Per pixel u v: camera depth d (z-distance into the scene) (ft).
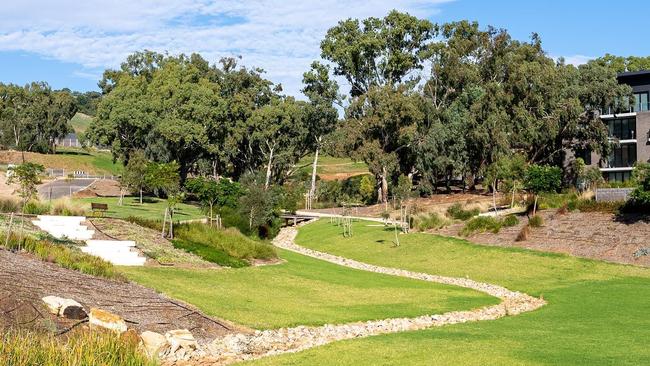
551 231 139.44
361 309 83.15
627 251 122.01
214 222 164.35
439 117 249.96
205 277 96.48
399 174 255.70
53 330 53.83
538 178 150.82
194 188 174.81
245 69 297.33
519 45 257.14
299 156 291.58
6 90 368.89
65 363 44.21
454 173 259.80
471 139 231.91
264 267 116.26
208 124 254.27
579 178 220.84
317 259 144.46
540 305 90.53
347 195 284.61
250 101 279.49
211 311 72.69
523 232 140.15
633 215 135.95
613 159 237.04
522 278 115.55
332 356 55.36
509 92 230.07
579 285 105.40
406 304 88.07
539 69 229.04
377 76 275.18
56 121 375.45
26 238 84.23
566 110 223.30
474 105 232.53
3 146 362.94
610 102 225.76
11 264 70.28
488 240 144.15
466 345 58.54
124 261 99.35
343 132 248.32
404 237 162.09
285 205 222.48
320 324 72.79
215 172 291.99
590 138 229.25
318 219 220.23
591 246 127.54
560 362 51.24
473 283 114.01
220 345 61.41
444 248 144.56
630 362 51.01
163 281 86.58
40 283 65.36
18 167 102.32
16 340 45.75
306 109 273.95
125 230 120.47
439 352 55.42
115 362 46.88
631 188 146.41
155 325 63.10
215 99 256.32
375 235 169.27
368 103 247.09
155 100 249.34
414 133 236.63
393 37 272.10
